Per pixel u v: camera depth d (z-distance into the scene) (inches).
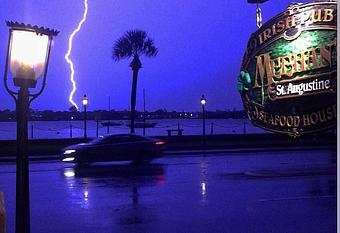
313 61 126.6
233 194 516.7
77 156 887.1
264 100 140.6
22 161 204.2
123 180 651.5
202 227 364.2
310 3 127.7
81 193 540.1
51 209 445.7
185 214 415.2
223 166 820.0
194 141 1419.8
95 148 892.6
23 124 204.7
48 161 1006.4
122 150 902.4
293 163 847.1
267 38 139.0
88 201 486.3
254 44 144.4
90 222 388.5
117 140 907.4
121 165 880.9
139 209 441.1
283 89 134.3
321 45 124.7
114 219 398.6
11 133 2716.5
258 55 142.6
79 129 3063.5
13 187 598.2
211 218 396.8
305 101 129.8
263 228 357.4
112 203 474.0
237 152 1157.1
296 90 130.5
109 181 643.5
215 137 1444.4
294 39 130.9
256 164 840.3
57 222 389.1
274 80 136.9
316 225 363.9
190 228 361.4
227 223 376.8
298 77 130.1
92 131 2699.3
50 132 2625.5
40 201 489.1
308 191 527.5
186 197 503.2
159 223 380.8
